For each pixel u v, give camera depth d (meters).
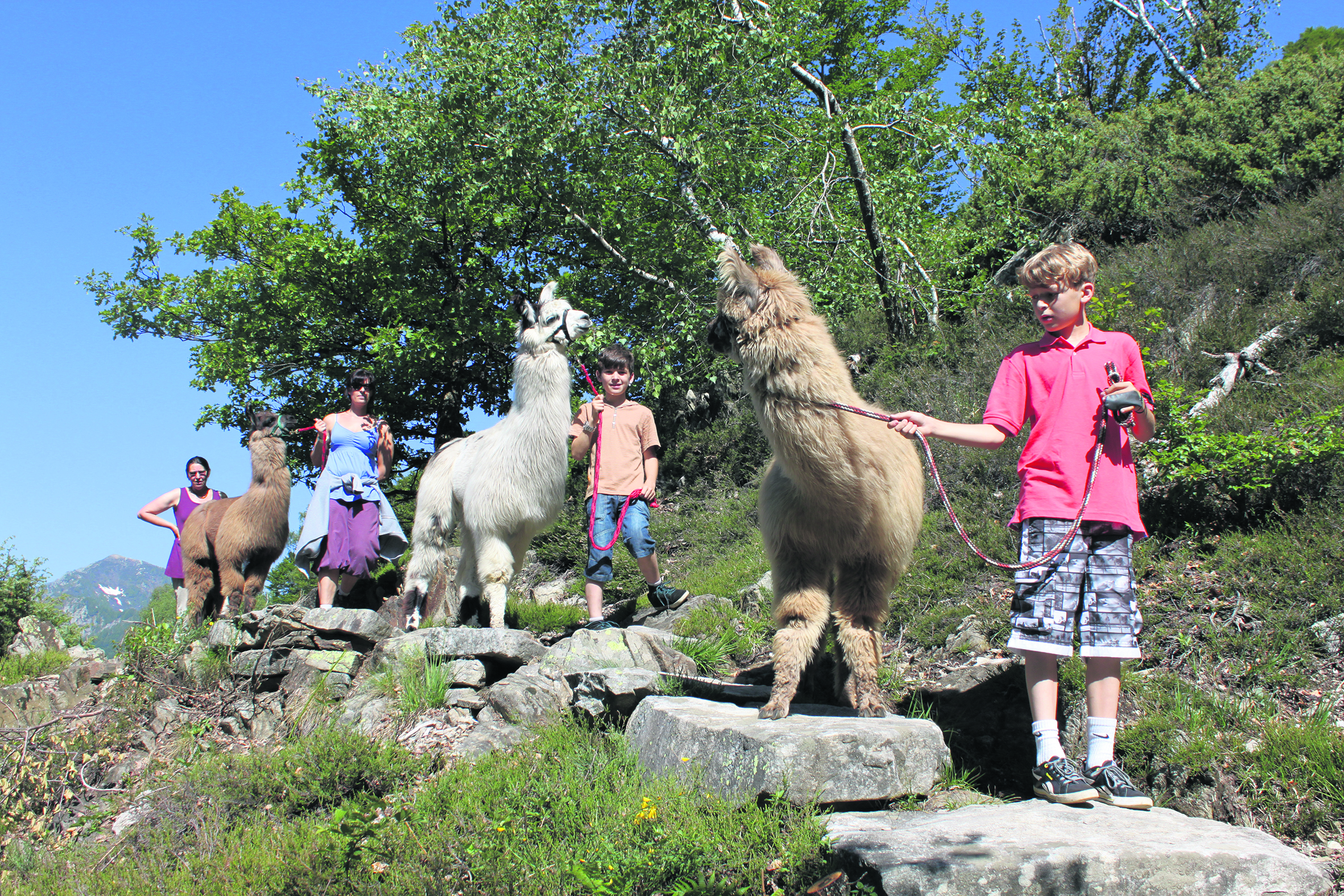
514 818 3.28
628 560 8.32
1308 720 3.47
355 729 4.70
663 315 11.91
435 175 13.27
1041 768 3.08
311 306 16.61
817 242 10.95
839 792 3.16
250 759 4.37
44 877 3.72
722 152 11.20
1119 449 3.09
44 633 11.04
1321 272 7.59
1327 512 4.64
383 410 17.58
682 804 3.22
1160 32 24.00
